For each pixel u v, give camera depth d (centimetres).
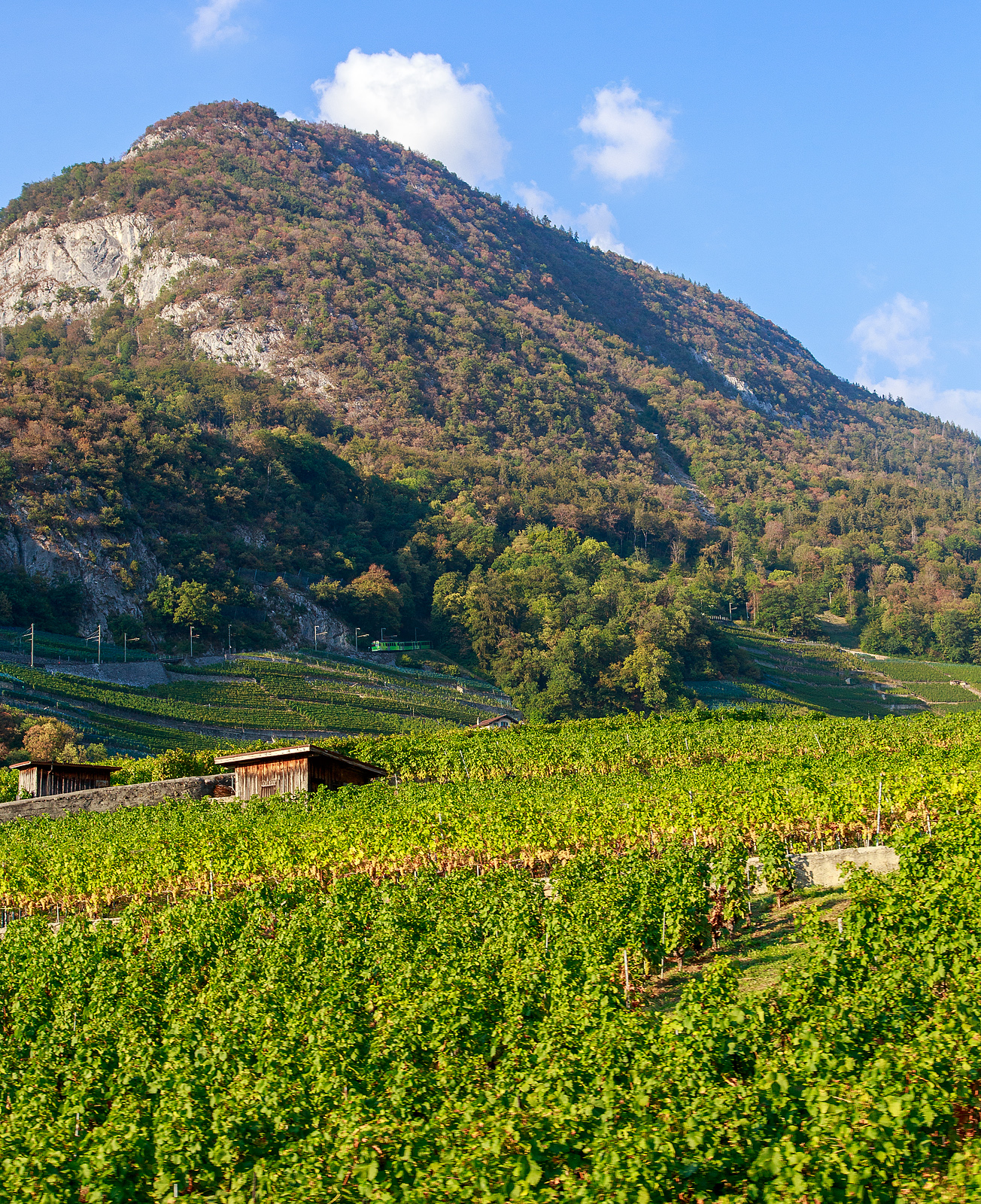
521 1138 1025
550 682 11944
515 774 4675
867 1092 1022
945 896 1686
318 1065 1349
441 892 2303
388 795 3728
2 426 12812
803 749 4875
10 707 7594
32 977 2030
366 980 1861
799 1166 933
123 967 2042
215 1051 1458
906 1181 938
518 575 15712
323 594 13975
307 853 2803
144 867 2906
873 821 2658
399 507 18525
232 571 13350
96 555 12075
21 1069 1661
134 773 4834
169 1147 1141
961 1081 1067
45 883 2948
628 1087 1172
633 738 5094
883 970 1415
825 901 2136
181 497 14125
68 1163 1166
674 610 13500
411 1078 1264
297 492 16325
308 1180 1020
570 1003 1527
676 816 2694
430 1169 1003
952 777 2847
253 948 2064
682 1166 955
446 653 14450
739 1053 1232
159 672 10206
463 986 1641
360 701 10488
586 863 2389
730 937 2092
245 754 4053
